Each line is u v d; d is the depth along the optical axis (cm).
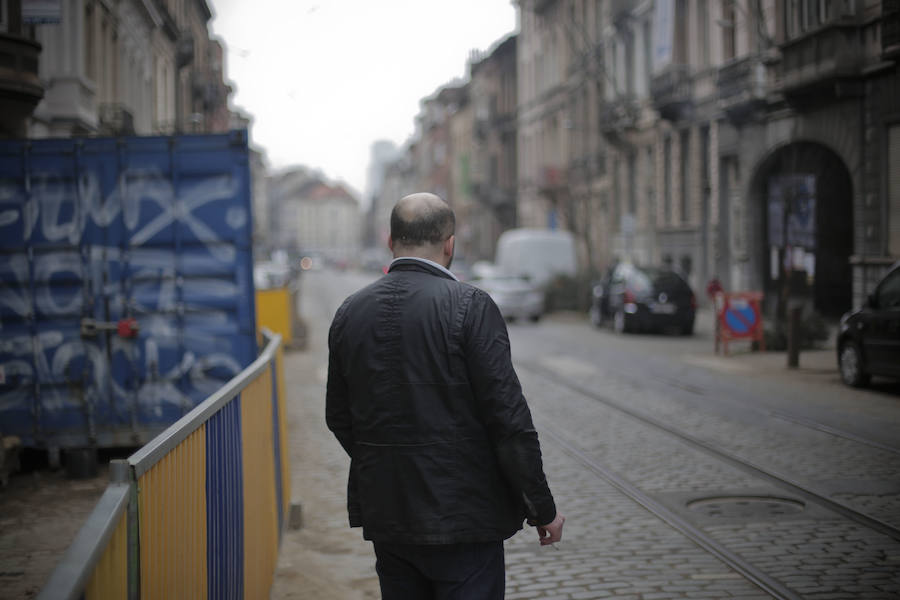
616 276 2547
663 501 748
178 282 934
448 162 8906
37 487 864
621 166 3866
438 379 307
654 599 529
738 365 1648
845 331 1343
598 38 4212
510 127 6097
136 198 928
